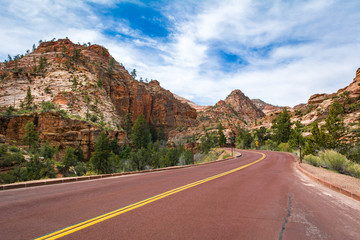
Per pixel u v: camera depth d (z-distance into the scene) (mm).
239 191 7484
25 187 7598
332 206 5664
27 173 47344
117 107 173250
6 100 130000
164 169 16125
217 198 6336
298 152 34094
